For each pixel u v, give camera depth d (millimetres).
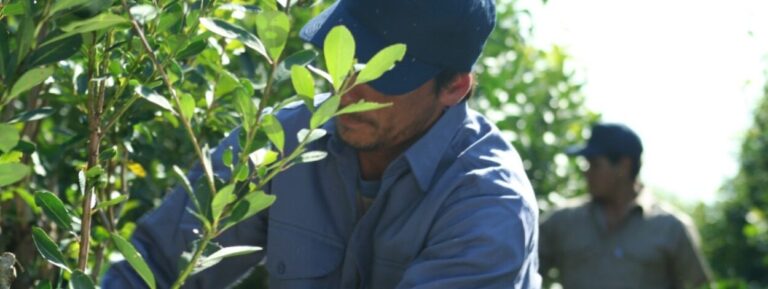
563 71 6738
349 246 3148
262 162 2445
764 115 14273
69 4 2143
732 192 14555
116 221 3562
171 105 2572
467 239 2926
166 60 2602
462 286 2887
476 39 2992
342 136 2973
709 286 7141
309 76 2307
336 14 2947
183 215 3199
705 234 14617
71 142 3318
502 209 2963
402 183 3078
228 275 3328
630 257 7078
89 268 3648
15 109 3521
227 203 2373
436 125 3066
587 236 7125
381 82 2879
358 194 3176
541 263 7270
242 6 2512
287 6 2727
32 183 3871
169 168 4012
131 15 2291
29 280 3773
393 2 2889
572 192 7406
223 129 3402
